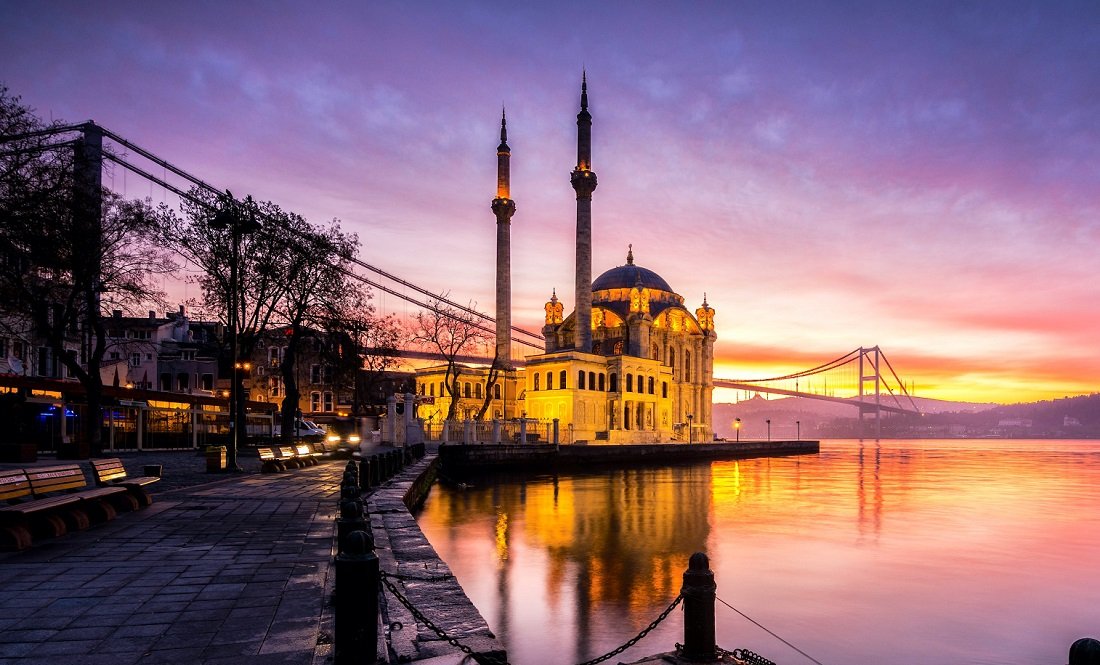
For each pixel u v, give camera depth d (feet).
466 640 21.83
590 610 42.86
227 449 89.81
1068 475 191.52
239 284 127.44
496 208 284.00
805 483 150.82
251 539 36.19
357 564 18.67
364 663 18.49
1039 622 44.93
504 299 280.51
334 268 144.25
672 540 69.92
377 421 198.18
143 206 116.06
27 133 90.58
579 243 268.82
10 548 32.76
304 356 166.71
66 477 38.24
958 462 271.69
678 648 23.25
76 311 112.78
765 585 52.47
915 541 73.72
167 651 19.24
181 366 223.30
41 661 18.31
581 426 249.34
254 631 21.08
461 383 261.03
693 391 335.26
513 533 71.56
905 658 37.76
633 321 292.61
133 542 35.12
